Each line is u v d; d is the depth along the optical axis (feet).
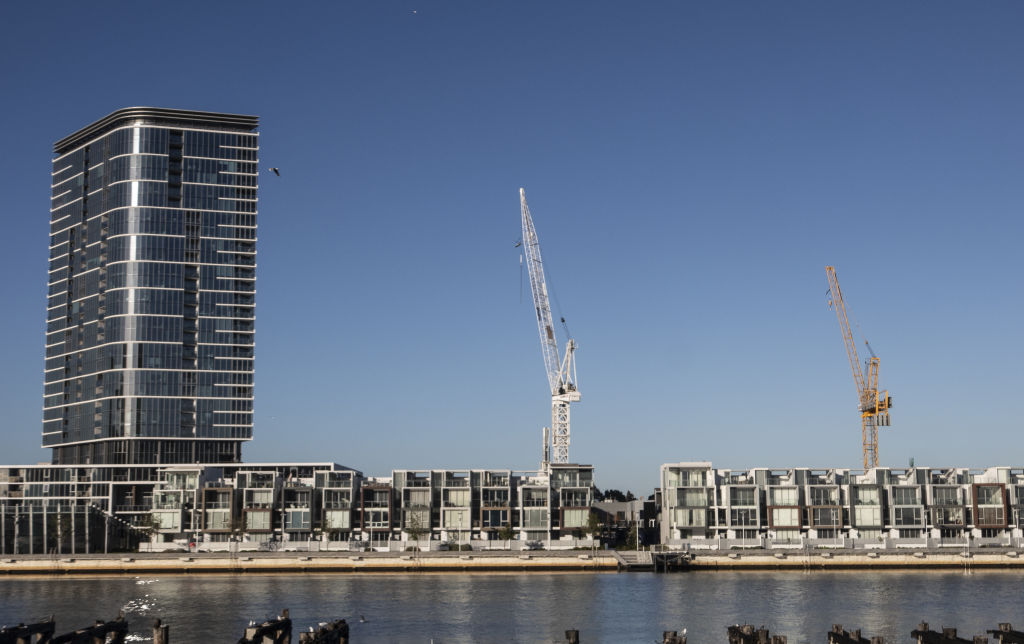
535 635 474.49
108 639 398.42
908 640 451.53
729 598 604.90
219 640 460.96
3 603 596.70
